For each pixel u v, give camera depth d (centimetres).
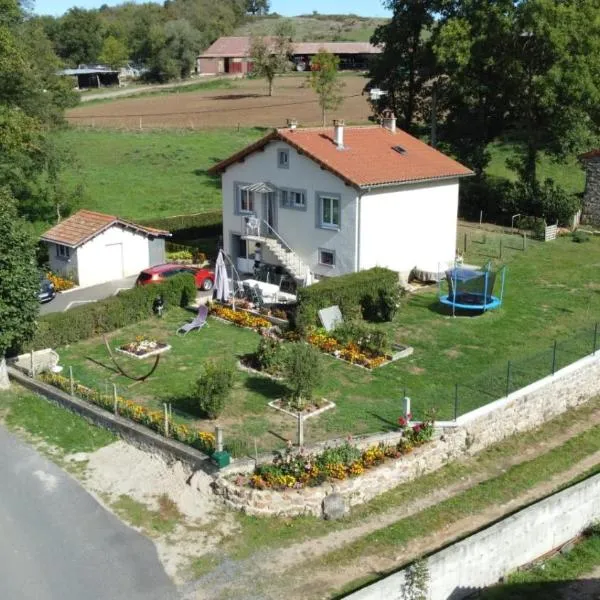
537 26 5119
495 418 2538
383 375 2830
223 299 3575
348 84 11650
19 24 5019
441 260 4178
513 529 1922
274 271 3988
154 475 2212
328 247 3784
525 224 5334
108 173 6562
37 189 5441
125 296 3372
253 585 1800
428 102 6494
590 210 5431
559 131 5562
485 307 3488
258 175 4016
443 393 2675
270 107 9788
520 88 5575
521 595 1861
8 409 2603
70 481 2191
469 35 5528
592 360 2936
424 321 3431
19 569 1828
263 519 2044
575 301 3747
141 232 4350
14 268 2683
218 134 8200
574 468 2441
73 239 4112
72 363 2959
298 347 2555
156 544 1936
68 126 5666
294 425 2417
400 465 2239
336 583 1816
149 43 13625
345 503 2102
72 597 1739
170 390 2688
